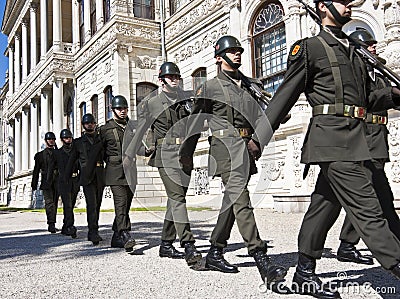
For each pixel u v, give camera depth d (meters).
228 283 3.79
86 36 26.33
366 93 3.25
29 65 38.16
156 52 22.27
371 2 11.63
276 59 15.23
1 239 8.51
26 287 4.04
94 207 7.06
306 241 3.37
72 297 3.59
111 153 6.18
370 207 2.86
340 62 3.08
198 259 4.46
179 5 21.78
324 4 3.23
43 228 10.84
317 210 3.34
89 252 6.11
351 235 4.51
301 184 12.13
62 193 8.41
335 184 3.01
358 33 4.63
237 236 6.92
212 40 18.67
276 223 8.72
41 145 31.06
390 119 9.80
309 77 3.14
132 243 5.82
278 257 4.89
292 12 14.01
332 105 3.05
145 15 22.55
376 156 4.23
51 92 31.33
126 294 3.60
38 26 37.56
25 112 37.25
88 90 25.83
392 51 10.27
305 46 3.12
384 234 2.79
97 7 24.34
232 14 16.98
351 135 3.01
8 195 40.81
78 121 27.67
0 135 56.09
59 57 28.25
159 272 4.42
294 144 12.38
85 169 6.90
